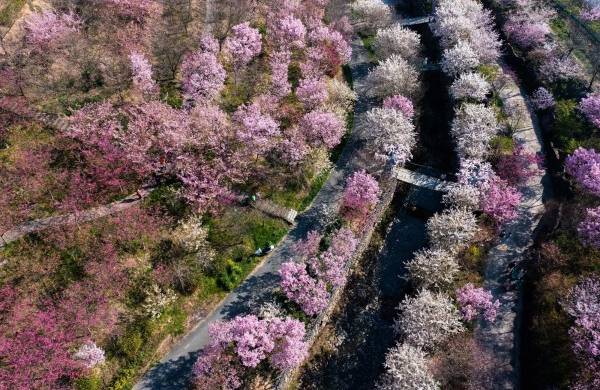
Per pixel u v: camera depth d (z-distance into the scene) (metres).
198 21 46.19
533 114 44.62
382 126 40.03
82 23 42.06
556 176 39.09
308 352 31.34
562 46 49.03
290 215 36.06
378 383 30.27
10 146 34.28
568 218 34.84
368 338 32.75
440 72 49.81
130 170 34.19
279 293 31.95
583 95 44.31
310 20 47.91
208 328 30.61
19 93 36.88
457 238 33.97
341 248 32.84
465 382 29.03
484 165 37.88
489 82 45.28
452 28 47.94
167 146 35.16
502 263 34.69
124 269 31.03
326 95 41.31
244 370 28.06
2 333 27.19
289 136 38.84
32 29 38.78
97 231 31.95
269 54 45.41
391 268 36.19
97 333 28.64
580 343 27.38
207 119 36.47
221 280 32.25
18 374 25.69
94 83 38.88
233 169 35.25
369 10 52.25
